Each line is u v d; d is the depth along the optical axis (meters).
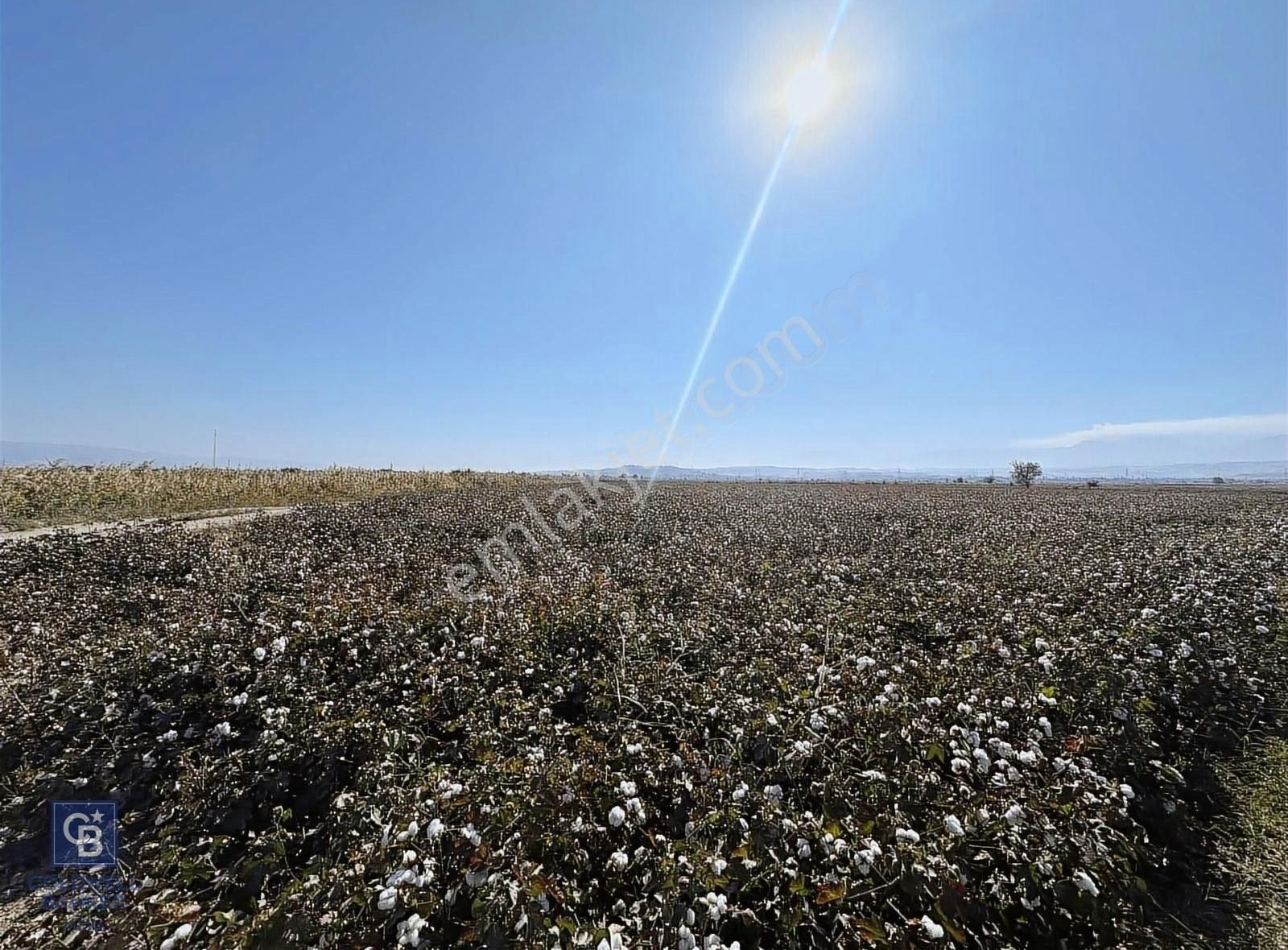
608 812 3.09
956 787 3.21
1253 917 2.94
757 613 6.68
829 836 2.67
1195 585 6.88
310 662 4.87
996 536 13.41
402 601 7.07
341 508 17.62
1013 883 2.61
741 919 2.40
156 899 2.74
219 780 3.58
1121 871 2.72
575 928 2.34
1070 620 5.89
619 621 6.15
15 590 7.47
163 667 4.71
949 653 5.57
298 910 2.39
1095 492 38.59
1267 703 4.89
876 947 2.26
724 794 3.24
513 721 4.18
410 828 2.69
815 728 3.75
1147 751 3.88
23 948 2.71
